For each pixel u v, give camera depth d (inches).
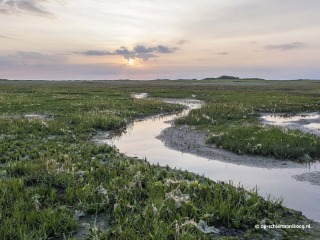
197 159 550.6
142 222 270.2
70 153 526.3
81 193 328.2
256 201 316.5
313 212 324.8
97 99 1660.9
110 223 280.1
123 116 1087.6
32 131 733.9
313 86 3814.0
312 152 561.3
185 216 282.2
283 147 565.0
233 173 465.7
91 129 811.4
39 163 441.1
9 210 285.9
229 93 2301.9
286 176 450.0
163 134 797.2
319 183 419.2
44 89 2746.1
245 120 1002.1
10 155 503.8
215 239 256.8
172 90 2824.8
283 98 1726.1
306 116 1145.4
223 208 288.8
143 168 433.4
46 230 255.4
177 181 359.6
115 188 345.7
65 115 1027.9
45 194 336.5
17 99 1568.7
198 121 959.6
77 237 256.8
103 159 506.0
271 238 266.2
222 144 633.0
